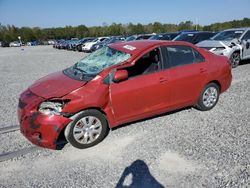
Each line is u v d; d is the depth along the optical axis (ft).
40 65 52.34
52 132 13.21
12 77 37.47
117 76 14.28
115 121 15.03
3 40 292.20
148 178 11.73
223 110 19.60
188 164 12.66
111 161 13.15
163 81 16.11
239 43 37.17
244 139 14.99
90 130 14.33
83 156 13.69
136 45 16.75
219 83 19.40
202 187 11.03
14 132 16.79
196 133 15.90
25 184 11.57
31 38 310.45
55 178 11.93
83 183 11.52
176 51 17.17
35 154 13.98
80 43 102.37
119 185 11.33
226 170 12.12
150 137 15.51
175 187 11.09
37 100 13.56
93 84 14.15
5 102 23.49
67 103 13.38
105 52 17.38
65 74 16.30
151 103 15.98
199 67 17.95
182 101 17.53
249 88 25.52
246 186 11.04
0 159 13.50
